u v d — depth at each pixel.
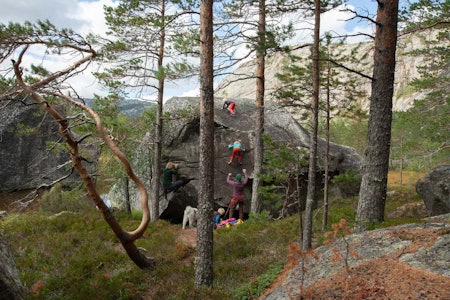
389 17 7.42
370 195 7.64
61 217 12.83
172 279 8.36
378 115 7.59
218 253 9.80
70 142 8.09
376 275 4.58
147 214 8.70
